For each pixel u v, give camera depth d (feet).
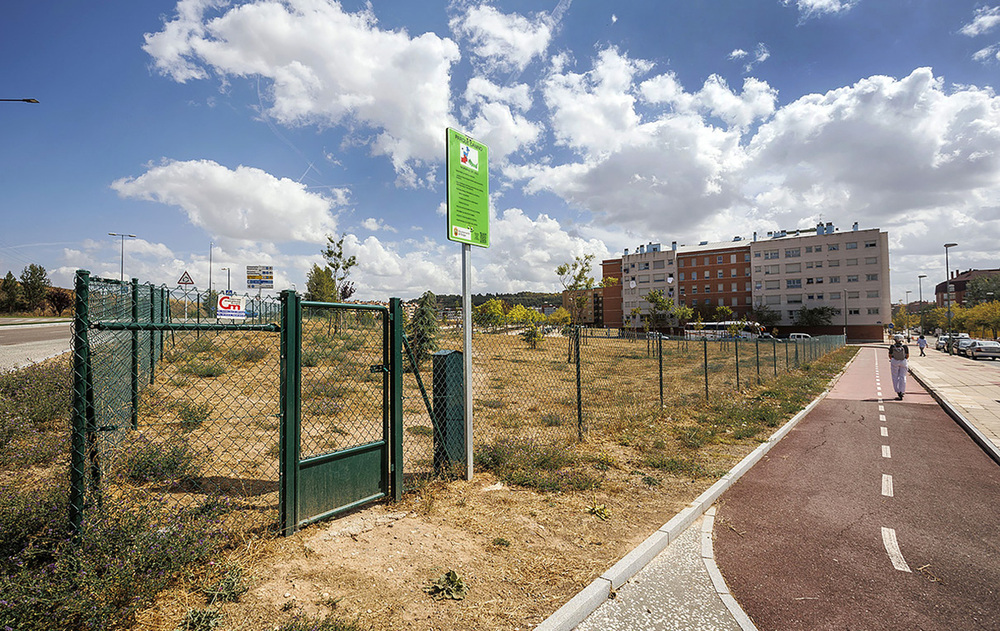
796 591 10.89
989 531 14.38
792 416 32.22
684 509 15.02
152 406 21.86
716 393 39.04
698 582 11.12
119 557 8.70
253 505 12.89
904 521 15.14
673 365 66.49
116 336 14.58
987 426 29.40
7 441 15.69
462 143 16.62
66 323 110.63
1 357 39.58
